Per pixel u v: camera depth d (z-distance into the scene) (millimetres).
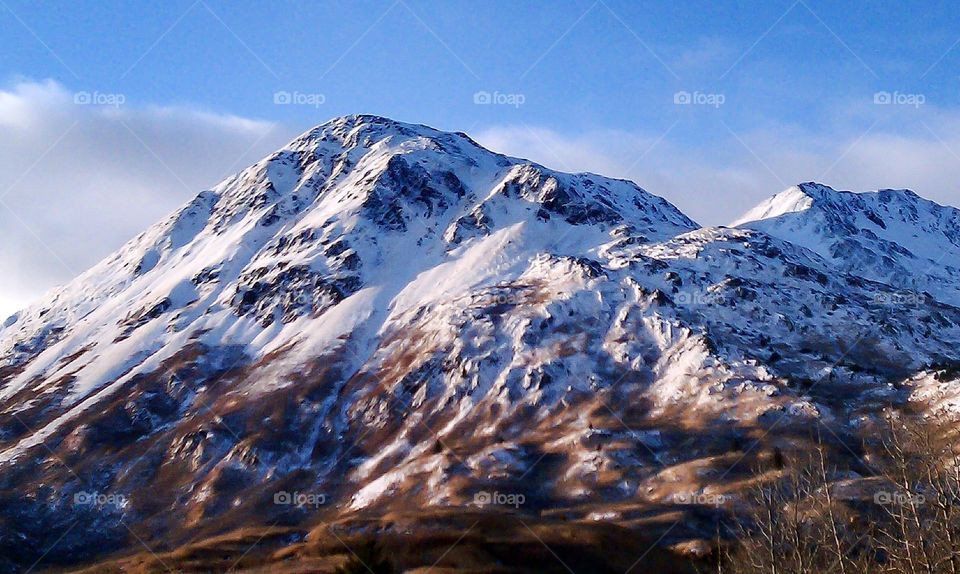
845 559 48625
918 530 41500
